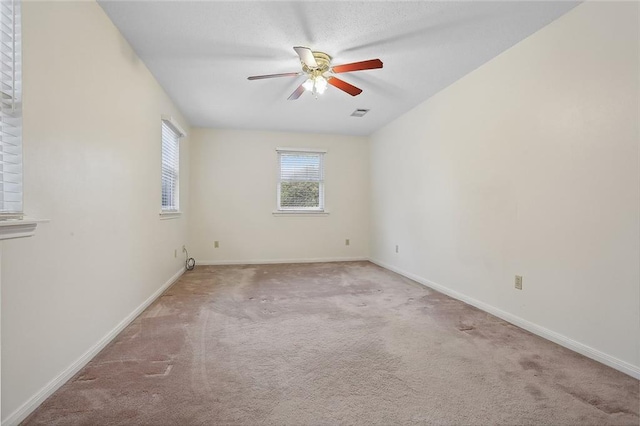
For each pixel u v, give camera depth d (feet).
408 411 4.58
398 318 8.57
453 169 10.69
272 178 17.22
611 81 5.95
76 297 5.69
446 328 7.85
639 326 5.54
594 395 5.00
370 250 18.16
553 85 7.11
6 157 4.34
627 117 5.70
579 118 6.54
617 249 5.87
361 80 10.46
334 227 18.06
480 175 9.42
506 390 5.13
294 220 17.54
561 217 6.94
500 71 8.65
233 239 16.85
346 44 8.13
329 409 4.62
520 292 8.00
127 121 7.97
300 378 5.48
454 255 10.64
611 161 5.95
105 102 6.81
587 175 6.39
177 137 13.65
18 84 4.33
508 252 8.38
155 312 8.98
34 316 4.61
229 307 9.47
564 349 6.68
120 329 7.49
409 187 13.70
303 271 15.05
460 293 10.34
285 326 7.95
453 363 6.04
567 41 6.79
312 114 14.21
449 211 10.92
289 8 6.69
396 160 14.89
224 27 7.36
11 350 4.17
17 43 4.33
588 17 6.35
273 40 7.93
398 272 14.65
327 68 8.64
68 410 4.53
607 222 6.03
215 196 16.63
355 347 6.75
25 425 4.19
